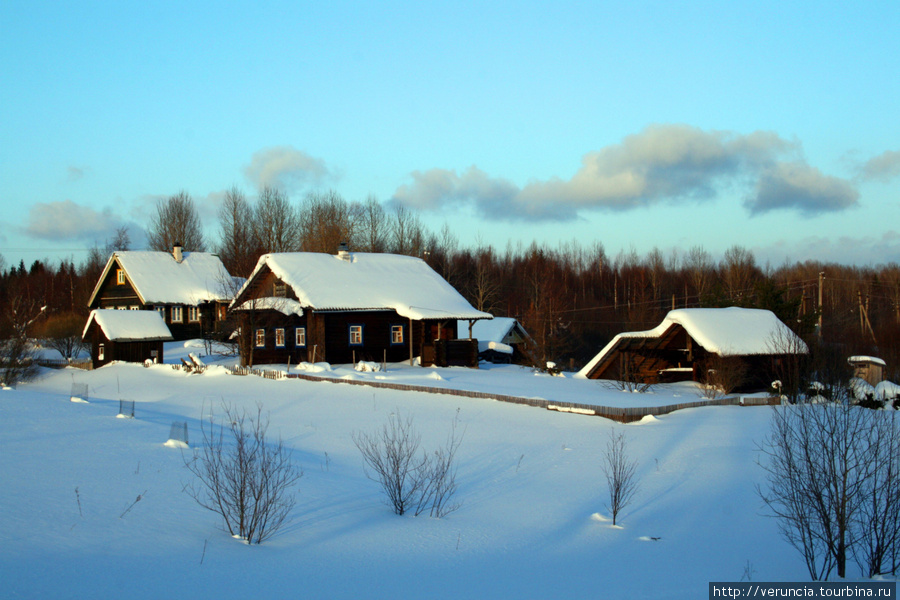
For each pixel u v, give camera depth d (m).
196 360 33.97
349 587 7.61
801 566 9.43
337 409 22.42
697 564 9.37
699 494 13.12
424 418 20.75
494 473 14.67
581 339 68.50
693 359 32.81
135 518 9.31
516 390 27.27
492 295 73.25
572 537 10.47
